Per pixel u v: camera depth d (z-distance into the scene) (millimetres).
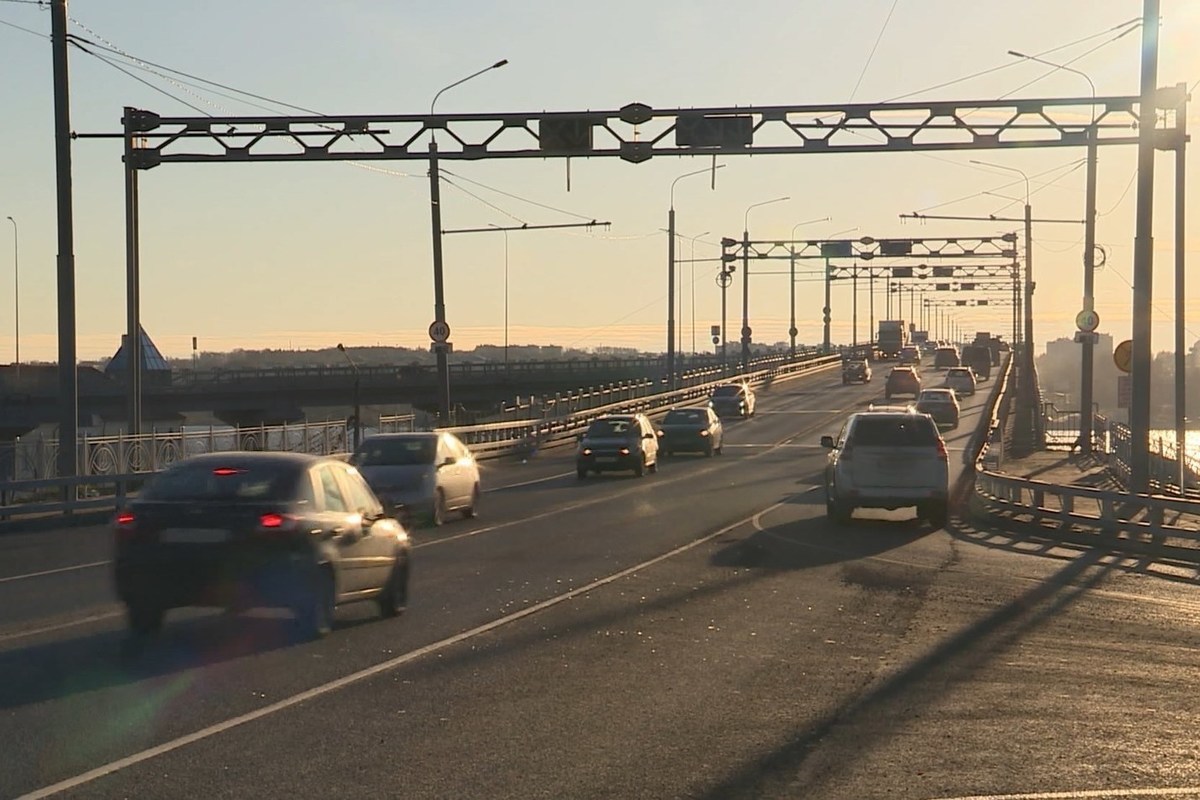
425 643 14852
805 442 66562
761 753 9891
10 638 15117
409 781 9031
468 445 54844
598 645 14750
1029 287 74875
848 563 23219
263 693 12031
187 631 15648
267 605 14656
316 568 14953
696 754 9844
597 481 46031
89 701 11656
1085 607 18109
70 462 33594
